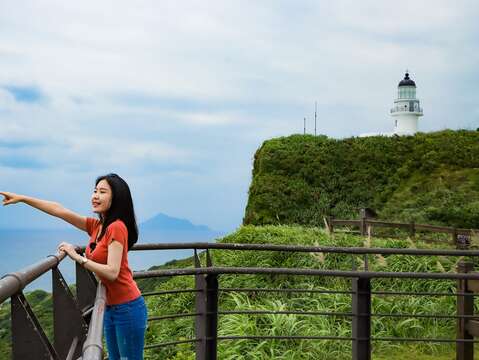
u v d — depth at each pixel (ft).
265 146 100.78
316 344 23.97
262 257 39.37
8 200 13.16
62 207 13.48
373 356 25.18
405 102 168.04
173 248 18.28
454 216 77.20
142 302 12.85
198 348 18.94
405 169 93.25
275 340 23.71
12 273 7.56
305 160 97.35
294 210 91.97
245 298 33.01
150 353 27.02
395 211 84.89
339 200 93.25
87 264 11.73
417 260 37.11
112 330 12.75
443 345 26.48
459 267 23.02
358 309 19.76
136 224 12.81
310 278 36.68
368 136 99.86
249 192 99.81
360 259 38.01
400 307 29.30
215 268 18.49
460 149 92.84
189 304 35.29
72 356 10.33
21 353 7.81
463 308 22.94
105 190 12.48
